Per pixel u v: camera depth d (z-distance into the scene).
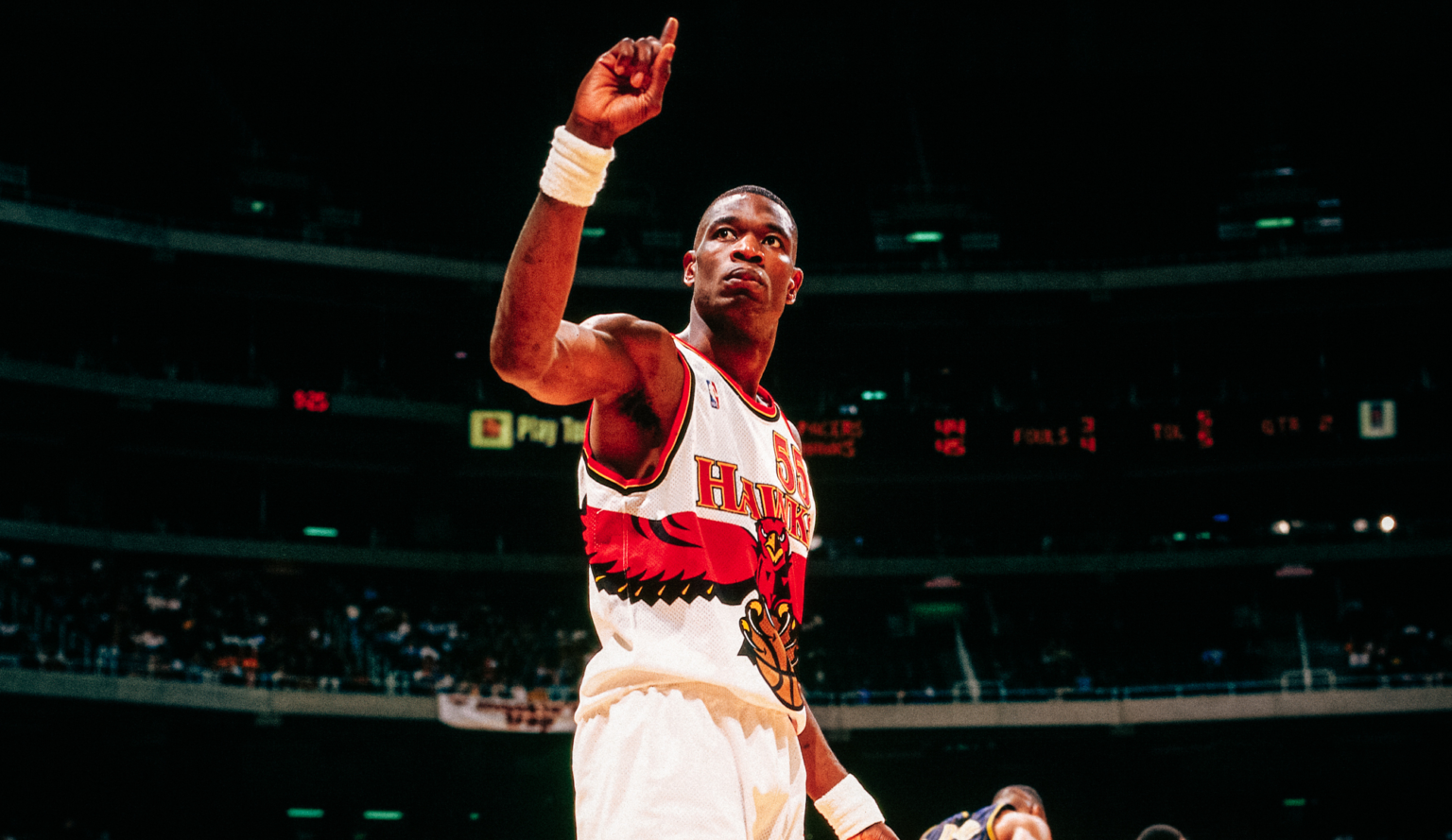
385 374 36.59
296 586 34.16
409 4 38.03
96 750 29.84
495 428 35.09
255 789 31.41
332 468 35.25
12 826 28.50
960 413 36.38
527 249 1.91
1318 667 34.09
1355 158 38.72
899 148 40.16
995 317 37.75
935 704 32.41
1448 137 38.25
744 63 39.78
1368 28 38.22
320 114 37.94
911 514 37.81
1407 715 31.86
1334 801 33.72
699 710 2.02
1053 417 36.22
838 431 36.44
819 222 39.59
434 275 35.00
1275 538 35.00
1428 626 34.94
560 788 32.31
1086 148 39.84
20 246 31.67
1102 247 39.34
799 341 38.66
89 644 28.91
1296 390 37.72
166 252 32.47
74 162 35.06
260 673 30.09
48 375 30.70
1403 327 37.28
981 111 39.97
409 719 30.45
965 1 39.94
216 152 35.75
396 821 32.19
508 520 37.00
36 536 29.92
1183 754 34.28
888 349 38.81
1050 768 34.28
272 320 35.84
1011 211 39.81
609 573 2.10
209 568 33.03
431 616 34.34
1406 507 36.28
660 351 2.12
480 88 38.62
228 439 34.12
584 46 39.28
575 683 32.44
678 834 1.93
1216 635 35.38
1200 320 38.00
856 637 36.22
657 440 2.12
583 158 1.91
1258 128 39.25
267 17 36.53
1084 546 35.78
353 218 35.25
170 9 35.59
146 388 31.80
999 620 36.41
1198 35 39.06
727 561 2.11
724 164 40.03
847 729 32.25
